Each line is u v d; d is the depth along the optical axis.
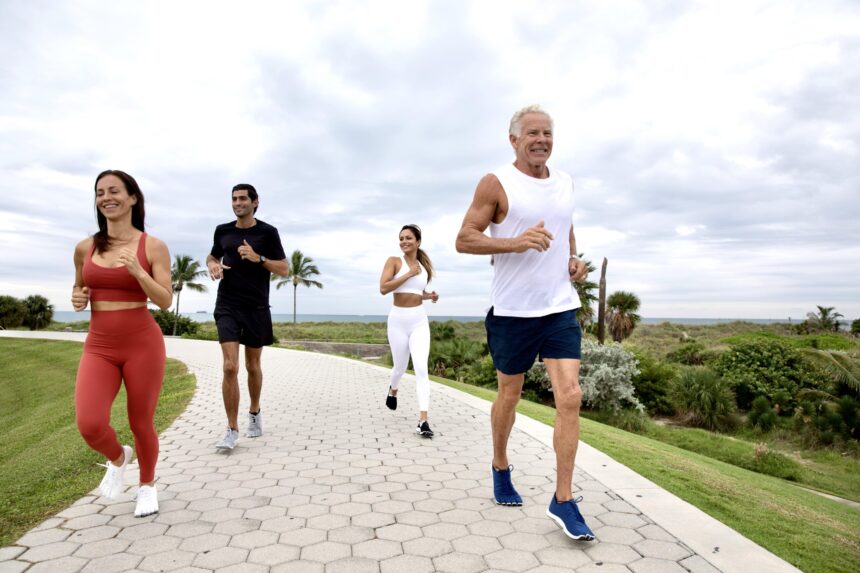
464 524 2.93
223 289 4.66
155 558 2.48
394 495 3.43
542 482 3.74
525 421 5.95
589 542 2.66
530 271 2.89
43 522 2.93
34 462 4.33
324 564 2.42
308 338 51.72
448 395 8.12
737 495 3.62
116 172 3.00
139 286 2.97
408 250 5.54
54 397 12.05
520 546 2.62
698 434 13.70
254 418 5.18
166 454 4.49
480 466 4.15
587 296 30.58
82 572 2.33
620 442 5.21
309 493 3.46
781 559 2.48
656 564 2.42
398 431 5.50
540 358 2.97
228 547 2.61
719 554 2.52
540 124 2.86
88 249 3.04
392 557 2.50
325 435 5.28
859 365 15.97
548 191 2.91
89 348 2.94
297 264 49.38
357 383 9.81
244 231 4.66
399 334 5.60
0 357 21.83
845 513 4.79
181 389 9.09
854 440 13.23
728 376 17.05
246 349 4.94
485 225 2.93
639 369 16.58
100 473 3.86
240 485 3.63
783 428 14.81
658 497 3.35
